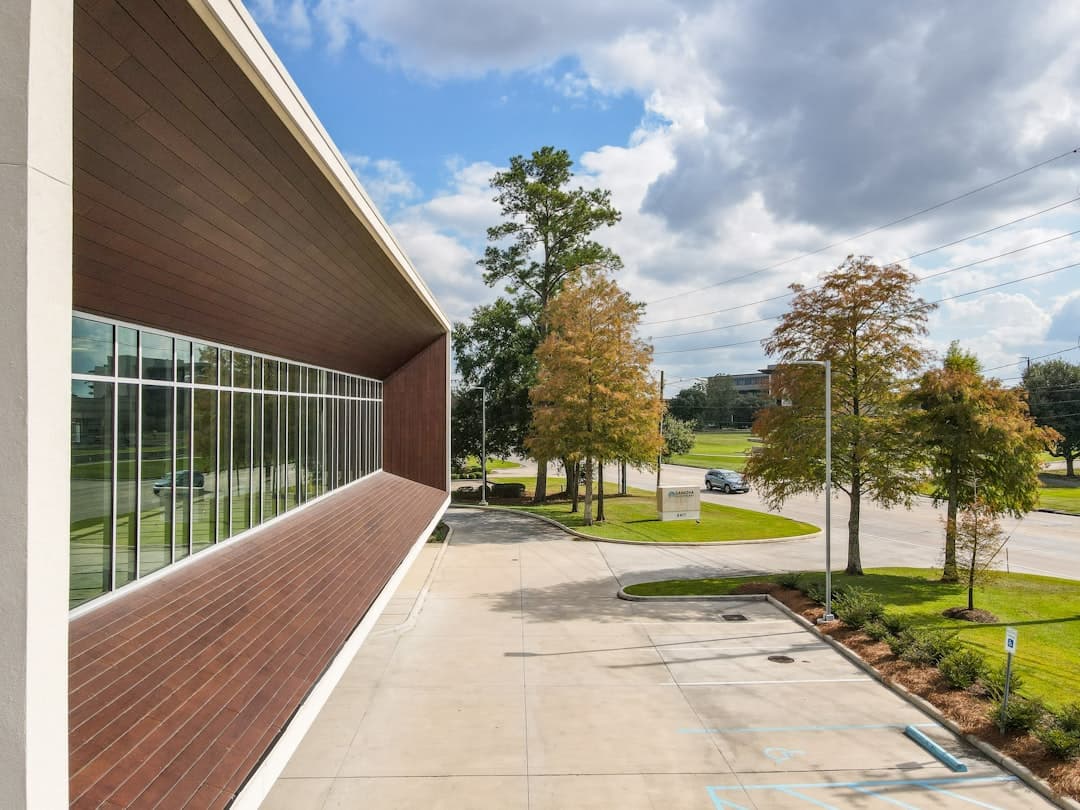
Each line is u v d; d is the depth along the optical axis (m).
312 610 10.84
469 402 47.78
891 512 39.62
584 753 11.62
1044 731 11.22
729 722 12.84
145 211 7.46
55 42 4.06
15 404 3.80
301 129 7.93
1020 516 22.20
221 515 12.86
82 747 5.62
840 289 23.31
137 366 9.80
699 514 37.06
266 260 10.81
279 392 16.45
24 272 3.81
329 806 10.00
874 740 12.09
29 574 3.82
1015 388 21.94
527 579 24.81
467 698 13.98
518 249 45.97
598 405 34.84
